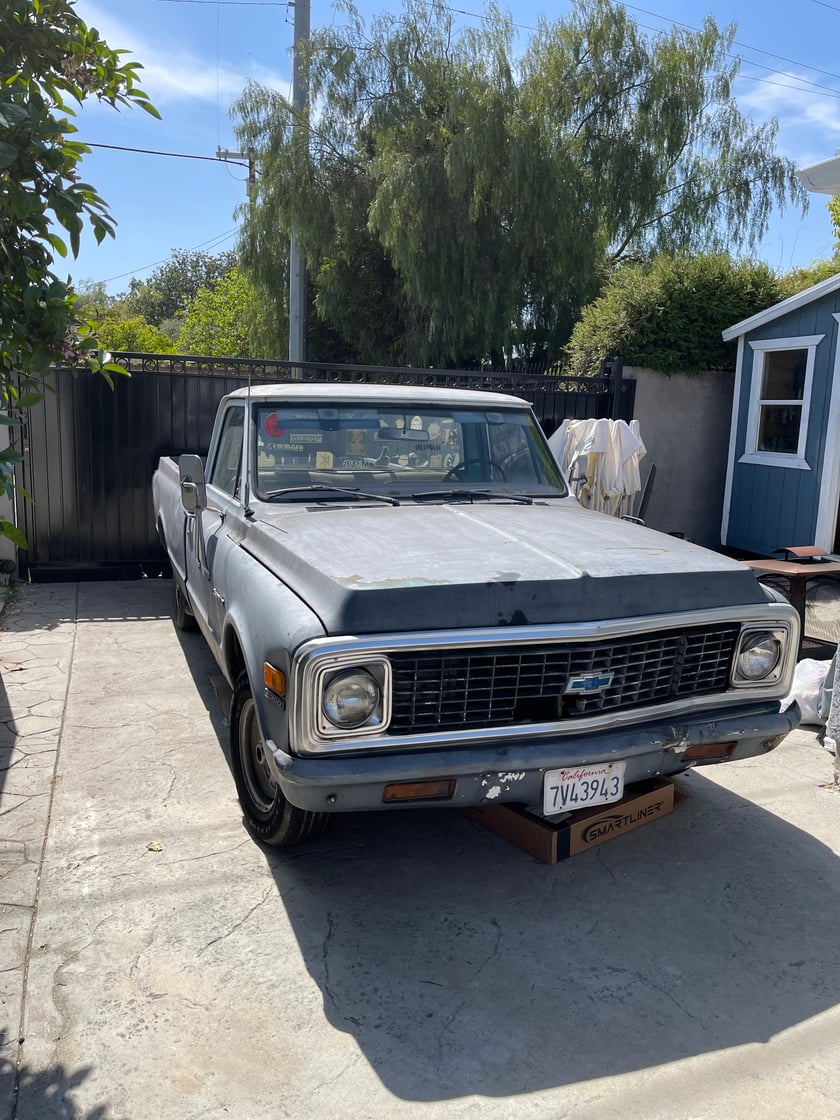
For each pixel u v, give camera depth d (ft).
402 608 9.70
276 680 9.93
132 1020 9.04
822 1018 9.37
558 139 56.54
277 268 64.54
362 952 10.27
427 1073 8.45
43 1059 8.49
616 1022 9.22
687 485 40.37
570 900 11.49
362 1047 8.76
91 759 15.26
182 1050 8.66
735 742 11.44
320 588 10.17
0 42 9.17
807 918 11.22
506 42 53.88
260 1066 8.49
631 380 33.58
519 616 10.05
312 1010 9.27
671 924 11.01
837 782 15.01
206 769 14.96
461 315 55.72
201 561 15.98
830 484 33.22
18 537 9.23
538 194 53.16
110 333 94.79
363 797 9.68
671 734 10.82
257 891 11.44
